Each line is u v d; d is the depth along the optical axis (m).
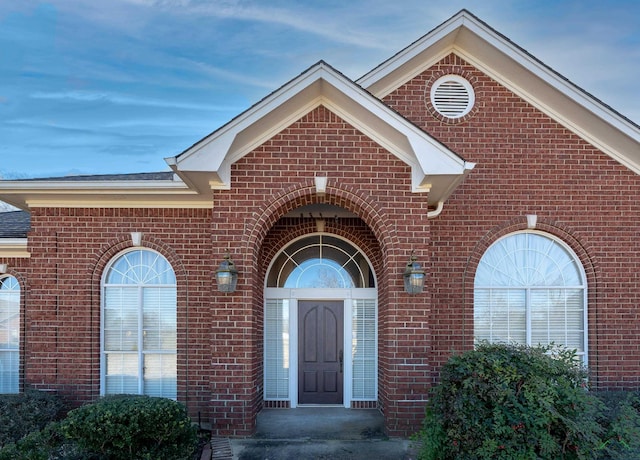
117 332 10.73
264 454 8.23
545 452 6.47
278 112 8.88
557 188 10.67
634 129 10.09
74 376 10.39
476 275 10.73
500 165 10.70
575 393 6.71
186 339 10.62
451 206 10.62
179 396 10.52
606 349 10.47
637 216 10.66
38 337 10.45
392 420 8.95
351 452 8.36
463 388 6.88
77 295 10.53
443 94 10.88
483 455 6.48
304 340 11.63
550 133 10.75
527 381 6.72
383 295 10.51
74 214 10.70
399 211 9.20
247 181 9.16
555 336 10.69
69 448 7.49
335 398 11.52
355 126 9.25
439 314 10.42
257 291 10.34
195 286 10.70
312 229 11.51
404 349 9.02
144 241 10.71
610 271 10.60
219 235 9.09
